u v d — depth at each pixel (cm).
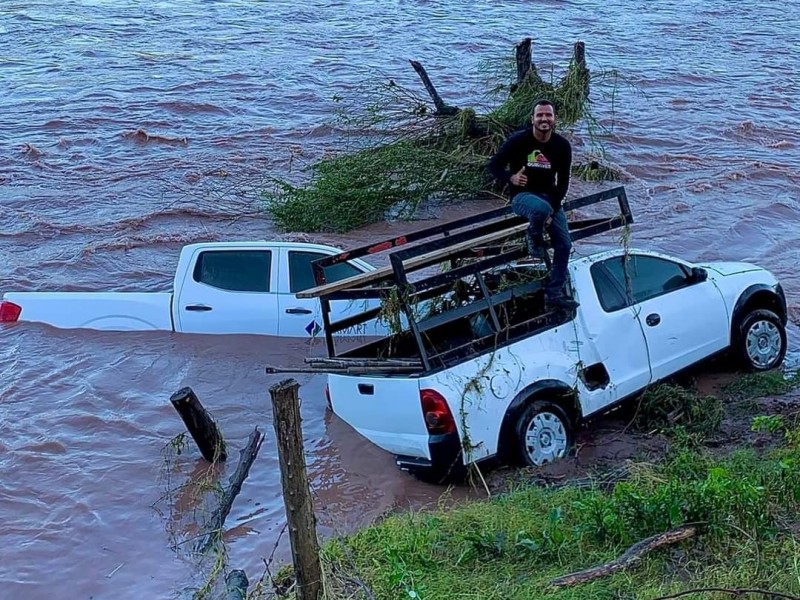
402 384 807
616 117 2278
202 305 1139
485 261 844
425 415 796
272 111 2345
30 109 2339
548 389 834
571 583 592
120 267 1394
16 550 754
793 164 1917
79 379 1045
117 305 1158
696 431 852
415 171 1619
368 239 1520
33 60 2872
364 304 1097
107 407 987
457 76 2677
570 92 1800
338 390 863
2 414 970
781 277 1309
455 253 885
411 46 3105
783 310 1016
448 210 1669
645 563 609
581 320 873
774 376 954
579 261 905
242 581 656
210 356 1099
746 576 582
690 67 2844
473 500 789
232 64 2827
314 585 538
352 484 848
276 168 1903
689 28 3497
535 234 853
